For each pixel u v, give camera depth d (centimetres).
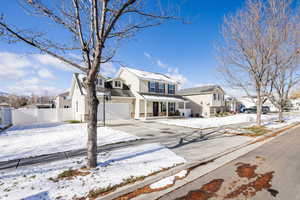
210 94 2512
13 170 380
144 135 845
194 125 1241
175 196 286
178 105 2517
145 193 295
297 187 315
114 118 1741
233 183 334
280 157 502
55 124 1306
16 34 327
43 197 264
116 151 544
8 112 1390
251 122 1473
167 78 2464
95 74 380
